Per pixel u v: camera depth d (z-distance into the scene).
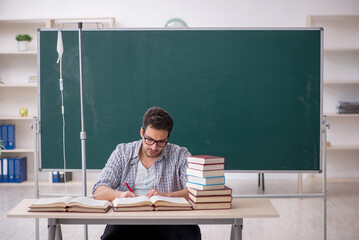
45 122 3.59
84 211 1.97
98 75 3.60
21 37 5.52
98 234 3.74
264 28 3.60
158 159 2.42
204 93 3.62
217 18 5.71
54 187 5.43
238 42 3.60
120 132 3.62
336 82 5.47
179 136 3.64
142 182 2.41
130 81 3.61
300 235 3.70
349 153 5.91
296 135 3.62
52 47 3.58
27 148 5.81
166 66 3.62
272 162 3.63
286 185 5.58
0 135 5.62
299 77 3.61
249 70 3.61
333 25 5.76
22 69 5.80
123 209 1.99
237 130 3.63
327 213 4.36
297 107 3.61
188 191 2.14
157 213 1.97
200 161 2.05
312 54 3.60
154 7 5.71
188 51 3.61
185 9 5.71
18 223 3.97
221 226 4.02
